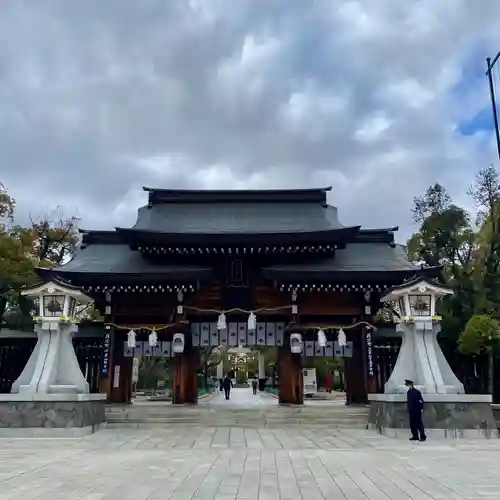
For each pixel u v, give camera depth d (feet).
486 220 131.95
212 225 124.26
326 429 81.46
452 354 122.01
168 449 58.44
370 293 110.93
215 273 116.16
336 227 120.78
